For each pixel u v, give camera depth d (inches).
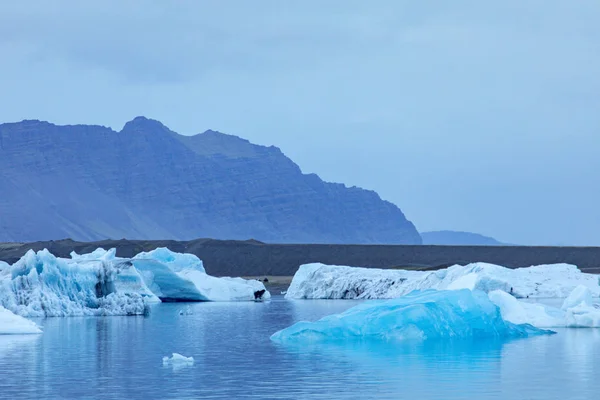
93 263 5211.6
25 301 4569.4
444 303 3287.4
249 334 3619.6
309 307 5797.2
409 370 2412.6
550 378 2266.2
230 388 2156.7
